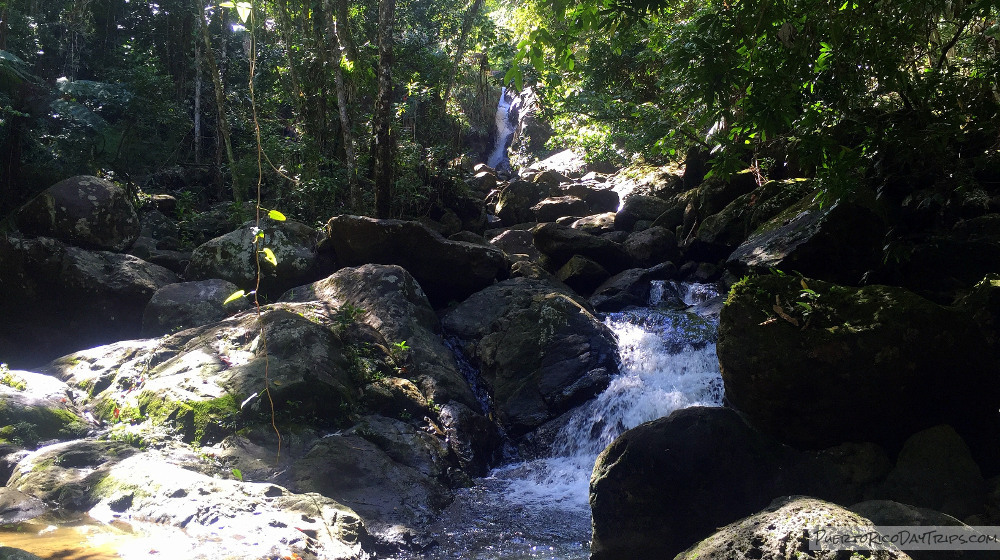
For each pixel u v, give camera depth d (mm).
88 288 10945
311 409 7738
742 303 5527
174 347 8953
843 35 4926
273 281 11453
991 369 5242
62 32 19266
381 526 6176
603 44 16203
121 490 5922
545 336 10008
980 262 8727
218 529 5285
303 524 5500
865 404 5199
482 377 10008
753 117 4938
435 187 16766
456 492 7488
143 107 17562
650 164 19500
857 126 5688
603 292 12555
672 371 9664
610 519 5074
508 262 12289
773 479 5074
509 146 28969
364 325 9492
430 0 18859
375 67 16672
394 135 15391
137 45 19594
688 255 13914
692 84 5039
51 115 15117
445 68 18609
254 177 15906
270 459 7074
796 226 10367
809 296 5520
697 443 5066
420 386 9031
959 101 5883
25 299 10867
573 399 9359
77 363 9102
